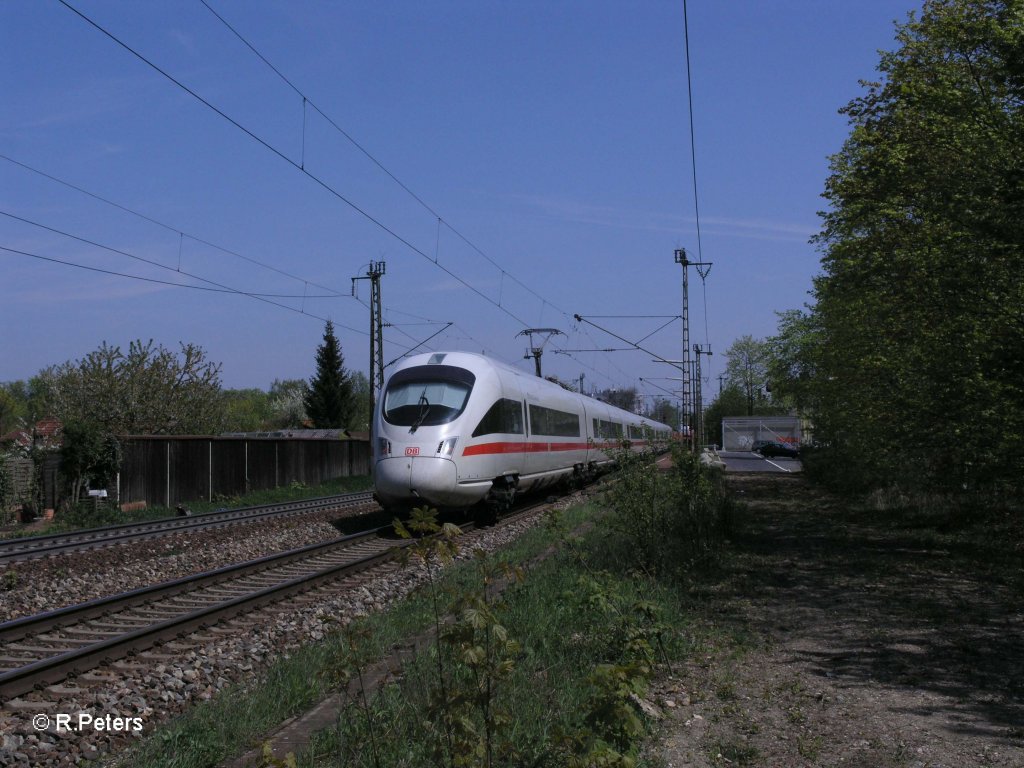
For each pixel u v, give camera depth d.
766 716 5.68
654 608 7.02
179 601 10.46
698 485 13.59
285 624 9.16
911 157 13.14
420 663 6.59
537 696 5.67
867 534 15.12
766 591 9.86
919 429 12.91
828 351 19.64
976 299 11.27
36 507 22.59
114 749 5.85
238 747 5.44
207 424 41.59
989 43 11.54
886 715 5.62
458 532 4.48
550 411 23.36
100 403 39.12
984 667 6.71
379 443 17.25
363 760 4.82
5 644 8.32
